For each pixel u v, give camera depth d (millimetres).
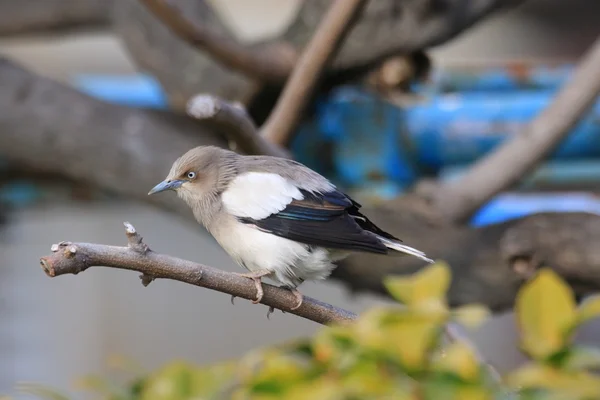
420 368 4215
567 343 4414
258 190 8102
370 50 11086
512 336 16000
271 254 7906
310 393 4164
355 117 12320
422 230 11336
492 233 11031
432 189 11664
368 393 4125
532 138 11031
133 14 12398
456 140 12453
